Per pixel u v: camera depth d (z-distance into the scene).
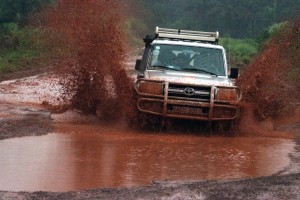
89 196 10.76
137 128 19.59
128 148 16.42
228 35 131.00
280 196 10.81
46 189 11.84
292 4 130.12
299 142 18.33
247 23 140.12
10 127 18.48
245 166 14.63
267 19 131.38
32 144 16.23
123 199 10.53
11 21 74.69
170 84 18.78
